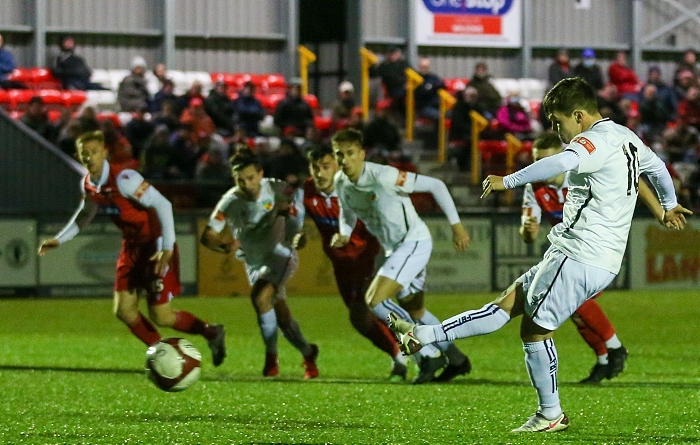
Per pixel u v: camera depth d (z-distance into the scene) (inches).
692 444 509.7
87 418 603.5
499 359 941.8
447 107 2089.1
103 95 2052.2
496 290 1728.6
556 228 531.2
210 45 2345.0
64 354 973.8
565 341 1108.5
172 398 688.4
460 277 1707.7
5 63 2009.1
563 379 814.5
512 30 2490.2
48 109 1995.6
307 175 1697.8
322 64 2449.6
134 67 1947.6
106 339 1103.0
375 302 730.8
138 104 1939.0
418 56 2438.5
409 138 2087.8
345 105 2017.7
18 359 933.8
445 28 2439.7
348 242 788.0
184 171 1732.3
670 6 2620.6
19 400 679.7
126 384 760.3
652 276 1796.3
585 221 517.7
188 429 562.3
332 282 1683.1
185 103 1930.4
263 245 813.2
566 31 2559.1
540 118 2087.8
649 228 1787.6
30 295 1581.0
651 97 2192.4
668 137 2063.2
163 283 796.0
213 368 888.9
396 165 1791.3
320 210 812.6
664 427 563.5
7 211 1567.4
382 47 2420.0
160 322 806.5
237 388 739.4
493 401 671.1
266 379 800.3
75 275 1600.6
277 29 2395.4
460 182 2014.0
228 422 587.2
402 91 2121.1
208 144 1752.0
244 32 2364.7
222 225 824.9
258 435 540.7
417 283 772.6
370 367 892.0
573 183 522.9
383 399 682.2
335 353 991.0
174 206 1665.8
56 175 1611.7
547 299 524.1
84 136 761.0
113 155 1689.2
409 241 742.5
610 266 518.0
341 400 677.3
